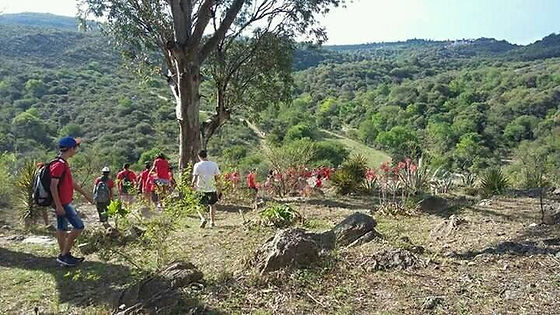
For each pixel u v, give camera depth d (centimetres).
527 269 519
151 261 654
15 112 4812
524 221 823
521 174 1961
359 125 6862
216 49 1708
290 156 1725
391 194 1388
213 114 1806
